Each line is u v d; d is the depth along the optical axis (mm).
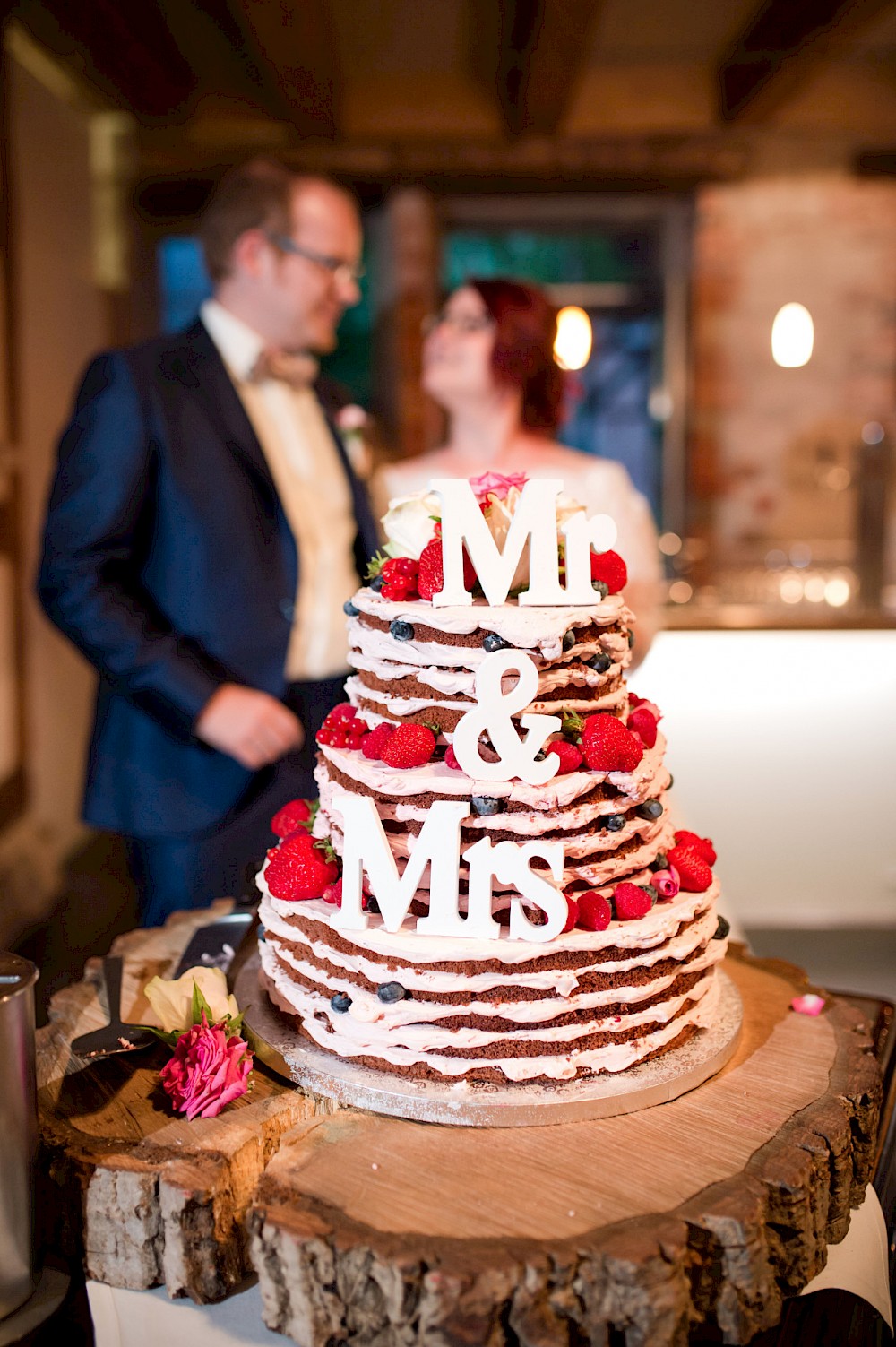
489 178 5805
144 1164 1259
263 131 5617
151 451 2516
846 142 5758
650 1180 1235
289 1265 1149
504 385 3016
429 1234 1143
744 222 5926
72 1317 1240
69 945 3879
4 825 4109
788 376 6035
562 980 1360
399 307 5926
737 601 4562
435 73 5582
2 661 4152
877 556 4559
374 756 1458
